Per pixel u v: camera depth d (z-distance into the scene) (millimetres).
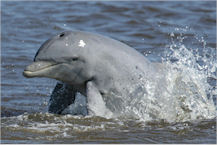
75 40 36938
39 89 49750
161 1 94188
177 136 33156
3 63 58094
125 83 37844
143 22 78500
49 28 76375
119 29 75000
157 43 66062
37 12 86750
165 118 38156
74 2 94688
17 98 46594
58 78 37375
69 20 80938
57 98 40000
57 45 36531
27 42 68562
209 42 64812
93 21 80125
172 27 75062
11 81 52062
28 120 36875
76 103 40188
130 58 38344
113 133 33594
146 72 38656
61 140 32000
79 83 37812
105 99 37750
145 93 38250
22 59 60031
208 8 88625
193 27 75062
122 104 37875
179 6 89875
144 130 34406
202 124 36219
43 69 36156
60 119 36781
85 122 35875
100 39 38000
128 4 90500
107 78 37344
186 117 38406
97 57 37031
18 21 80250
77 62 36688
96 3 91500
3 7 91125
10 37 70875
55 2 95812
